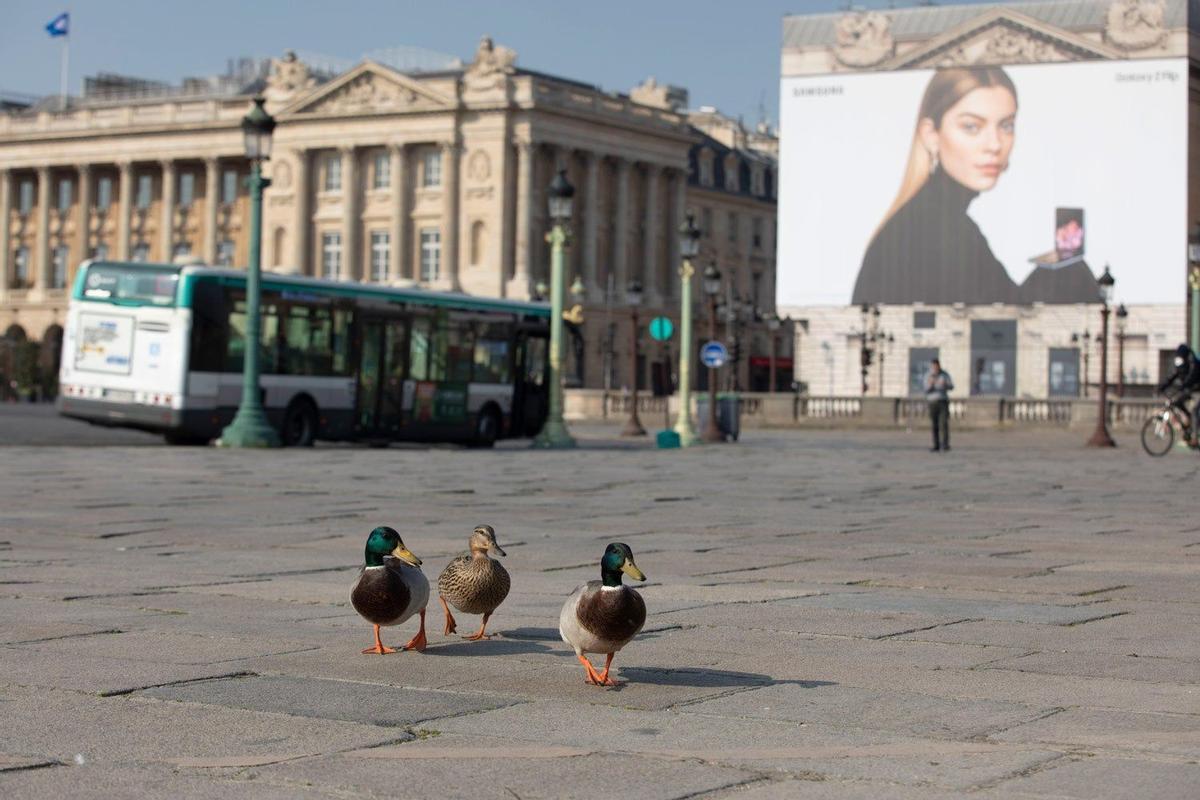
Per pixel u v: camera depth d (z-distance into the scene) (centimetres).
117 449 3922
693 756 772
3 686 928
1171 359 9962
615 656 1045
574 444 4709
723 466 3666
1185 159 9969
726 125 15350
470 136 11875
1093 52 10044
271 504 2289
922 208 10306
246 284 4219
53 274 13800
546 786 716
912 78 10306
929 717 862
